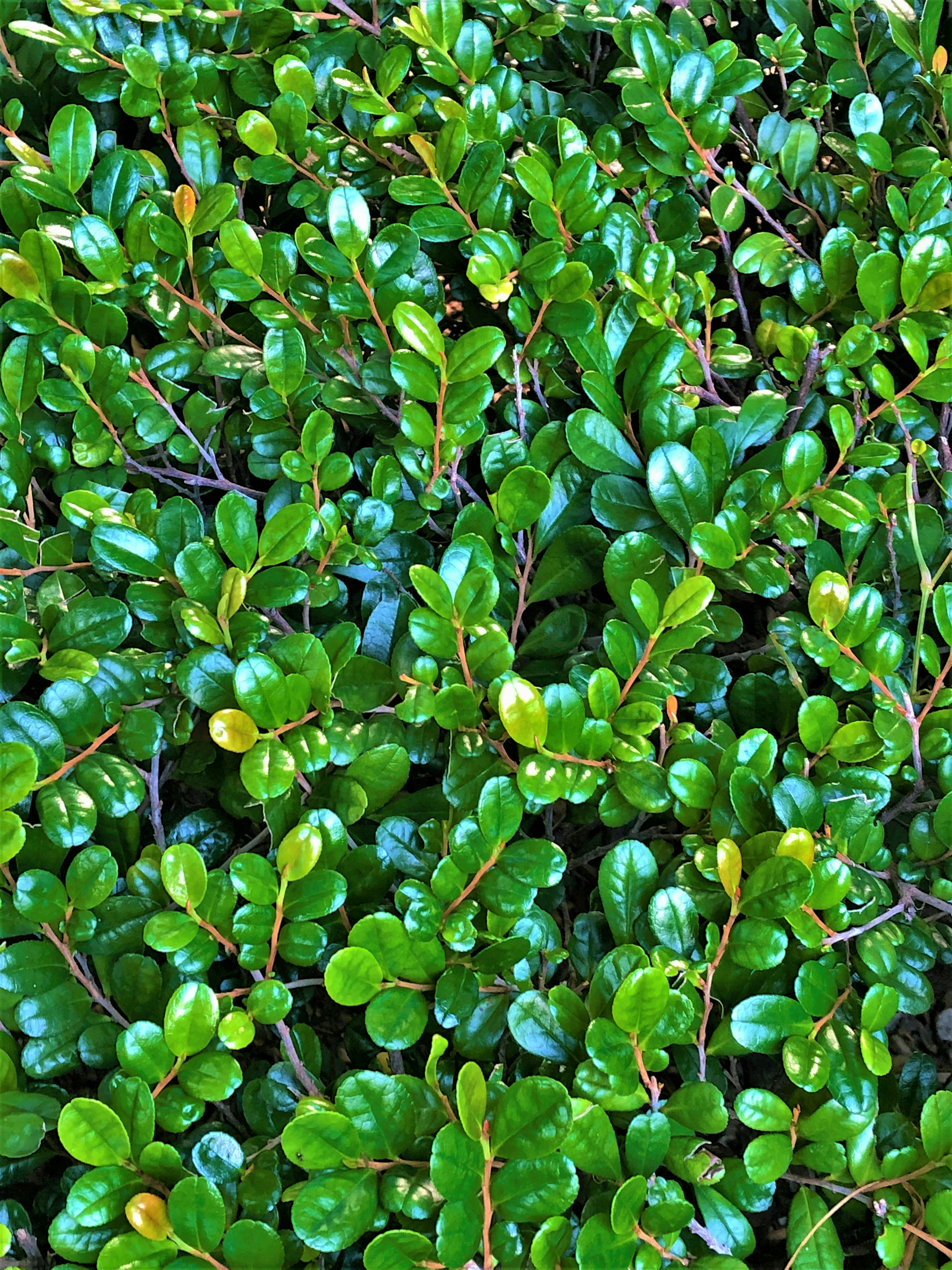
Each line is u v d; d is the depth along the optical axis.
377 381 0.40
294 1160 0.30
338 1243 0.29
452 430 0.38
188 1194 0.30
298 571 0.36
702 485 0.38
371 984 0.32
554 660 0.40
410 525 0.40
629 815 0.36
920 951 0.36
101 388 0.39
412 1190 0.30
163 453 0.42
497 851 0.33
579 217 0.40
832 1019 0.34
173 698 0.37
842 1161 0.32
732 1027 0.32
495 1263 0.30
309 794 0.36
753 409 0.40
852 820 0.35
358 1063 0.36
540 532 0.39
